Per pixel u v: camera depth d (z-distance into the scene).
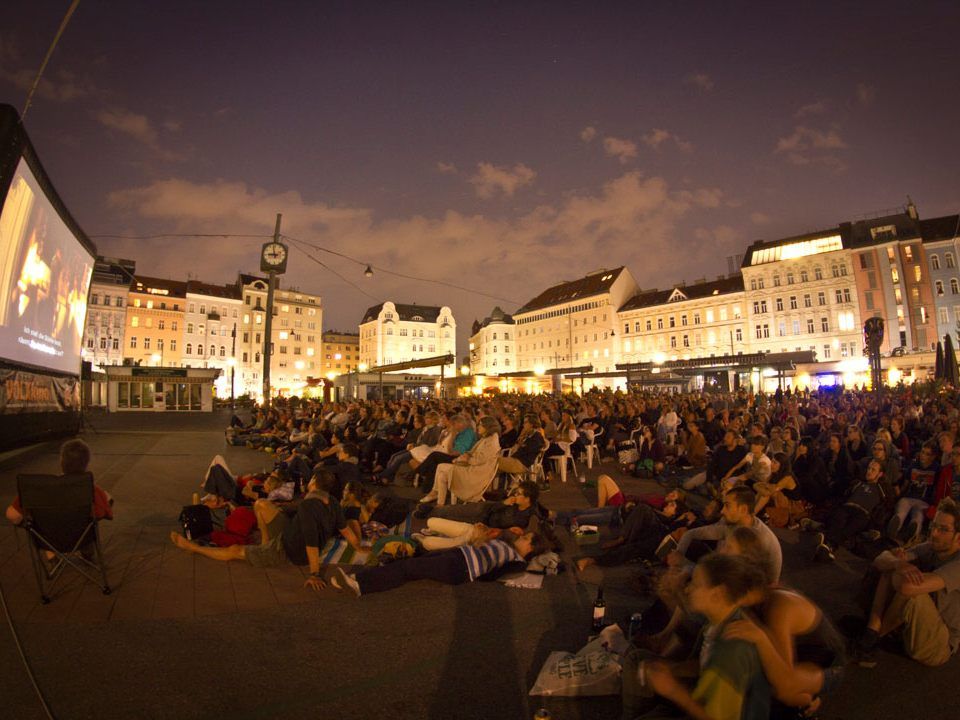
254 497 8.52
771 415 16.62
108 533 7.17
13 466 11.84
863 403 18.16
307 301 99.94
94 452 15.30
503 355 105.69
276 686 3.73
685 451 13.28
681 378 36.44
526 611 5.08
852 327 62.66
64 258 16.80
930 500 7.41
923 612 4.13
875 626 4.20
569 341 91.38
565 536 7.65
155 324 82.12
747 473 8.59
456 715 3.46
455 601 5.29
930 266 60.38
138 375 37.41
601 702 3.65
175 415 34.22
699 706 2.46
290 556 5.99
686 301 75.44
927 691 3.84
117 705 3.46
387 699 3.62
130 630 4.50
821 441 12.99
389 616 4.92
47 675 3.79
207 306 87.19
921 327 59.62
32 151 12.55
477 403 20.08
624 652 3.90
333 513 5.97
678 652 3.55
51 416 16.30
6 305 12.31
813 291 65.38
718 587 2.58
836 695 3.79
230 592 5.37
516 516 6.84
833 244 65.31
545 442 10.86
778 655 2.51
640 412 16.86
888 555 4.38
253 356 92.06
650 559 6.48
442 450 10.52
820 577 6.14
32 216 13.38
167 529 7.43
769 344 68.12
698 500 9.96
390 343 119.31
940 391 21.05
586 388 82.12
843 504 7.03
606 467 13.67
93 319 76.62
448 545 6.37
